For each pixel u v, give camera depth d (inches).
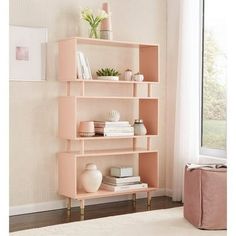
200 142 195.0
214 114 189.5
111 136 171.5
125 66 192.4
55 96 173.3
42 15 169.8
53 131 173.6
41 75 168.9
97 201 186.5
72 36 177.0
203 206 140.3
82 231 139.5
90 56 182.2
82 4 179.5
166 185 205.8
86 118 181.6
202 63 193.9
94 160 184.2
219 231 139.1
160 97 203.5
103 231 139.3
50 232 138.6
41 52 168.7
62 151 176.1
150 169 188.9
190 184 147.6
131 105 194.5
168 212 166.9
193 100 187.9
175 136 193.9
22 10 165.2
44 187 172.4
